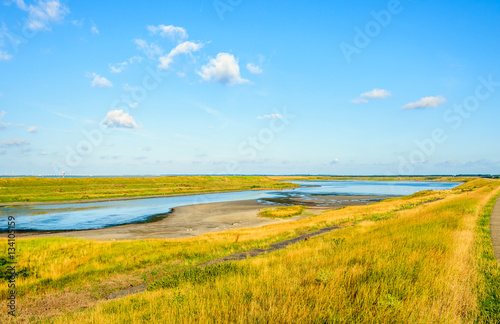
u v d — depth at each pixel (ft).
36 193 259.80
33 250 58.39
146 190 323.57
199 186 416.87
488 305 14.79
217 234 88.48
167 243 65.31
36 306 28.27
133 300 22.25
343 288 15.74
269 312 13.58
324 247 36.63
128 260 49.32
